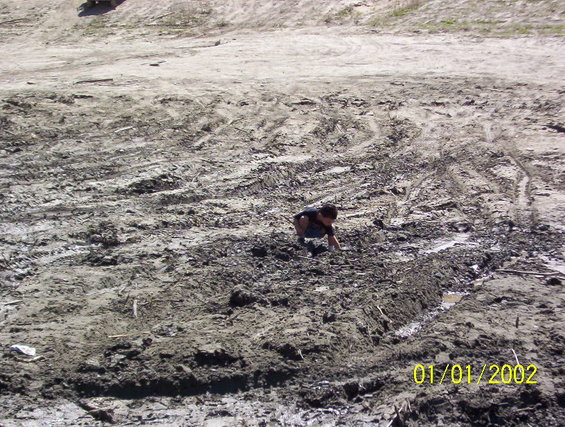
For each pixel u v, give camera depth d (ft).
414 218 34.86
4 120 50.98
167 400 20.03
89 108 55.62
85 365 21.11
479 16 89.61
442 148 47.03
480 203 37.06
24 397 20.01
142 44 87.40
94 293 26.35
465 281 27.68
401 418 18.97
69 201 36.91
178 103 57.57
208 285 26.71
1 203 36.19
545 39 78.74
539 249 30.89
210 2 102.63
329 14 95.81
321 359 21.42
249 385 20.51
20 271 28.37
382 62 72.90
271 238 31.63
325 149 47.06
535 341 22.71
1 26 97.25
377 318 23.99
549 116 53.83
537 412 19.43
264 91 62.23
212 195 38.42
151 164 42.78
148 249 30.50
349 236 31.86
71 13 101.65
